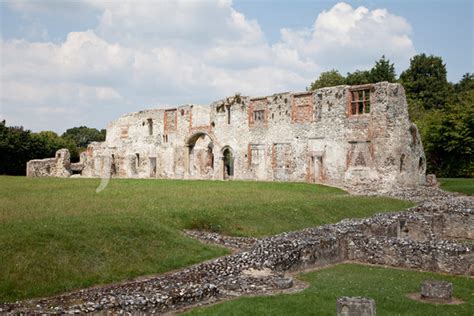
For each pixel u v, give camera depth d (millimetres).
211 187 37875
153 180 49094
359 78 77688
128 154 68312
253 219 23062
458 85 99312
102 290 13352
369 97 40750
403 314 11547
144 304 11195
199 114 57188
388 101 39344
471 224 24891
